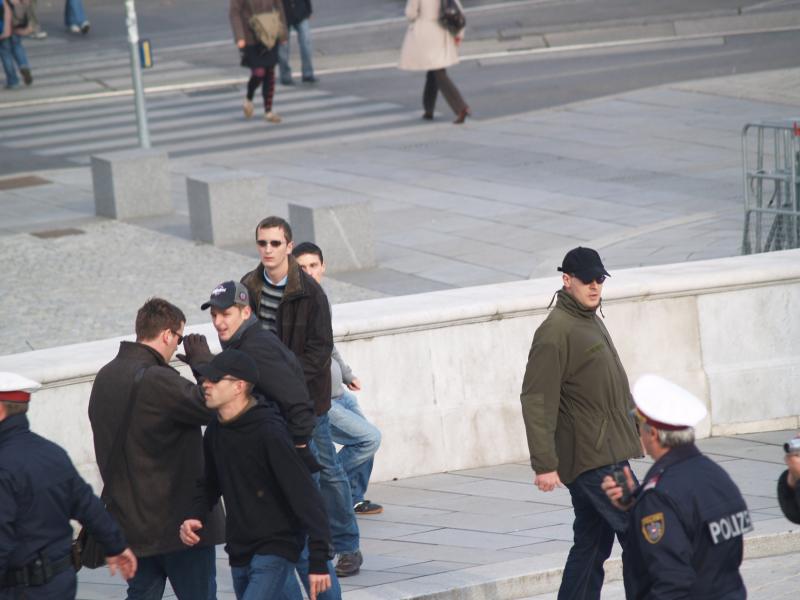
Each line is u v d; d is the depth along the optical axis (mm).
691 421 17531
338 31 120500
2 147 85688
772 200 49719
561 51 107375
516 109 86688
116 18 137125
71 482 20094
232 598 27031
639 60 100625
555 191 65188
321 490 27141
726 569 17422
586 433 23766
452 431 35688
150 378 22781
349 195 67062
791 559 28672
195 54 115562
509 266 53062
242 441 21281
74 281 55094
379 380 34875
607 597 27156
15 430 19766
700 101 83875
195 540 22359
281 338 26125
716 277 37062
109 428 23094
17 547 19609
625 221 58625
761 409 37969
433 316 34875
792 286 37844
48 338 47438
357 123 86125
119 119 93062
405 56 83188
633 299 36781
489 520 31328
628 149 73000
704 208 59781
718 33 110125
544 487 23656
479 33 114062
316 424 25859
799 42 103062
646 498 17484
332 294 51031
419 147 77875
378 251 57219
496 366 36000
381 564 28375
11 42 104938
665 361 37281
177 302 51438
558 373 23625
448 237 58438
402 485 34750
